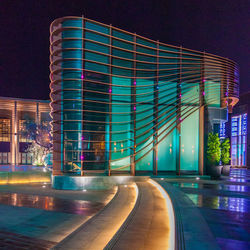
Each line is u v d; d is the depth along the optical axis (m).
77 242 7.64
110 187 22.31
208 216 9.89
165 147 25.55
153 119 24.44
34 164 47.72
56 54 22.94
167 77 25.20
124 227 8.49
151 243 7.00
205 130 26.11
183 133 26.14
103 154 23.42
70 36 22.53
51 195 19.42
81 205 15.93
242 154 69.38
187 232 6.96
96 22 22.72
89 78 22.73
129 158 24.14
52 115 23.91
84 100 21.94
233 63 28.16
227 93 26.77
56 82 23.03
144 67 24.62
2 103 58.16
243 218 9.62
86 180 22.11
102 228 9.23
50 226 11.45
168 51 25.16
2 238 9.80
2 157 58.72
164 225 8.85
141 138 24.50
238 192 16.30
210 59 26.66
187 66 25.75
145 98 24.59
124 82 24.23
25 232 10.56
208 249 5.67
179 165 24.95
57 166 23.08
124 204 13.80
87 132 22.98
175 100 25.25
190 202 11.55
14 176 28.09
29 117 60.47
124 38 24.17
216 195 14.99
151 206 12.07
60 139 22.95
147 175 24.09
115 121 23.88
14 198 18.27
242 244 6.69
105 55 23.14
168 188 15.70
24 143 59.66
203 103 26.06
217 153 25.61
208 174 25.83
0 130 58.81
